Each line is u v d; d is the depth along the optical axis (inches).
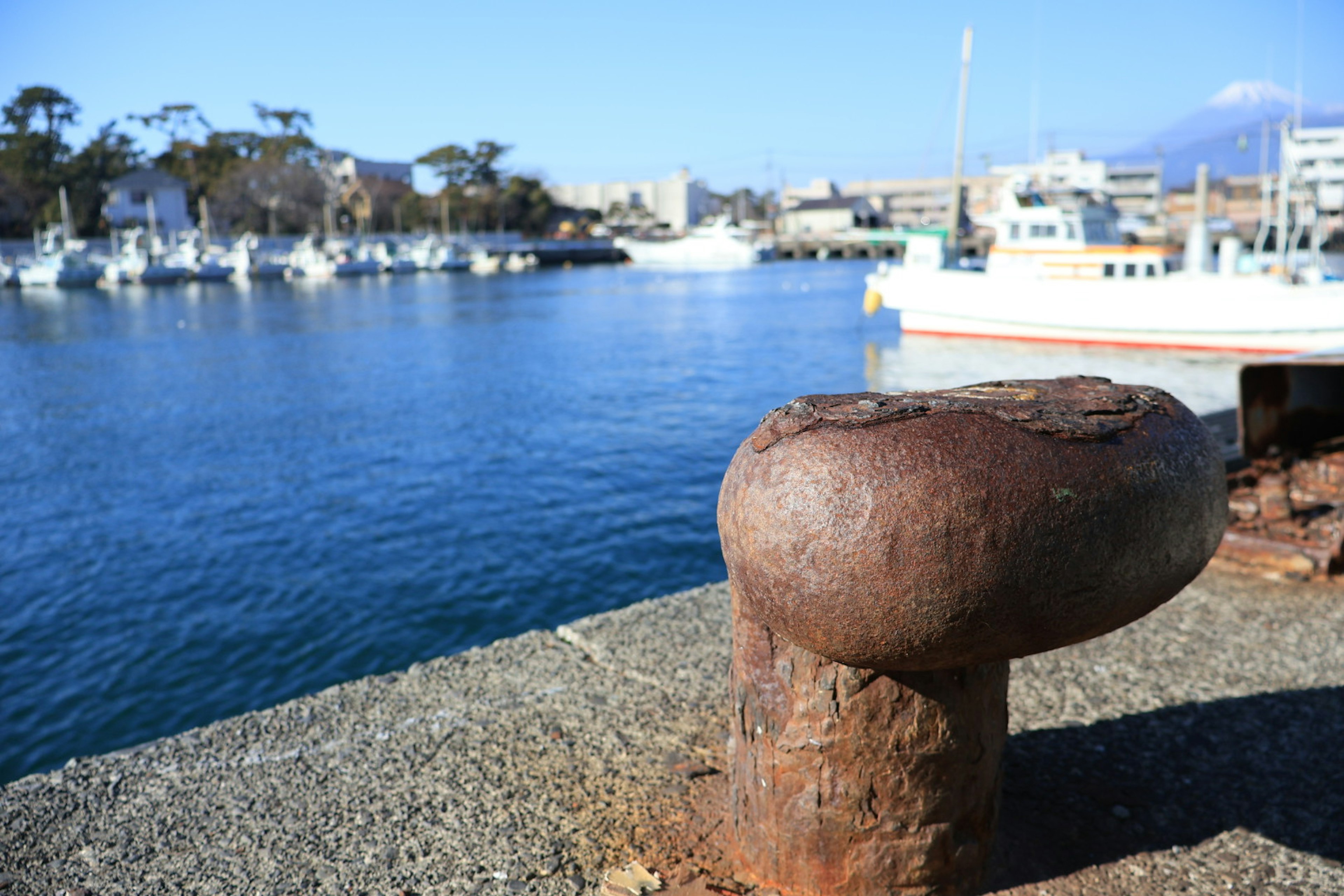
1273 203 2962.6
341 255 3513.8
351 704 98.4
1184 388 804.6
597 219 5064.0
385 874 71.1
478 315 1867.6
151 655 367.9
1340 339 861.2
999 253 1074.7
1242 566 133.7
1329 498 142.9
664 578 441.1
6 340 1526.8
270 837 76.0
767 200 5900.6
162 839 75.9
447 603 414.3
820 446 53.6
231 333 1593.3
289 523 529.0
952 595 50.9
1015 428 53.8
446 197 4387.3
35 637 384.5
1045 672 103.3
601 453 691.4
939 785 62.0
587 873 70.2
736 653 66.5
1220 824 75.4
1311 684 98.5
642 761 86.0
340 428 799.1
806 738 61.8
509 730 92.2
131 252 3125.0
